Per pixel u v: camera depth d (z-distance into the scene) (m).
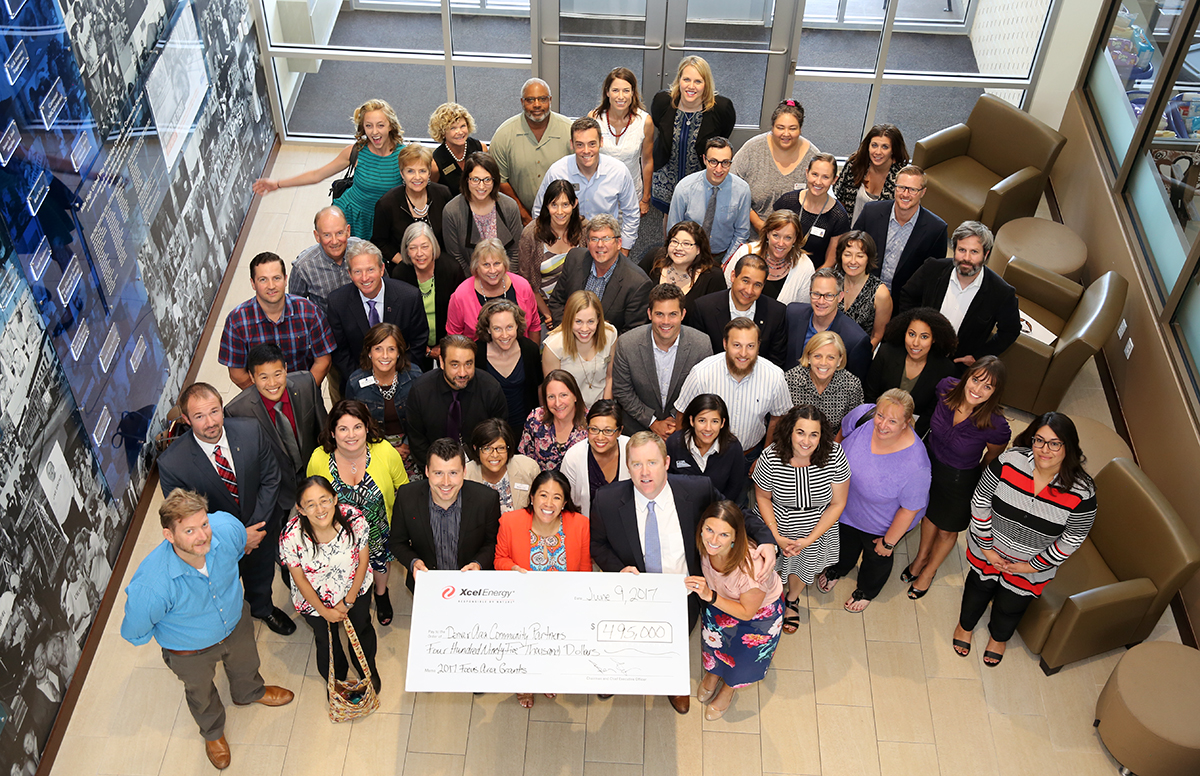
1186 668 4.16
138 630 3.69
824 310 4.84
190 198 6.12
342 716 4.39
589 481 4.22
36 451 4.13
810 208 5.68
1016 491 4.21
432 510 4.05
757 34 7.65
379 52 7.91
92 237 4.67
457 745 4.39
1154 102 6.22
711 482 3.96
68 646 4.45
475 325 5.19
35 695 4.16
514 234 5.85
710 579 3.93
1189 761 4.00
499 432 4.04
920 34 7.75
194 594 3.76
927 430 4.93
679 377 4.81
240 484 4.34
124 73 5.09
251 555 4.54
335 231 5.07
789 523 4.34
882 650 4.82
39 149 4.15
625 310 5.23
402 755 4.35
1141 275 6.01
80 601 4.56
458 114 5.88
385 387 4.79
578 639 3.83
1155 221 6.12
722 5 7.51
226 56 6.95
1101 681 4.69
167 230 5.70
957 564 5.25
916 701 4.61
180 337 5.89
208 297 6.44
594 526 4.03
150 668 4.64
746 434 4.72
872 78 7.90
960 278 5.12
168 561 3.70
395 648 4.76
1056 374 5.62
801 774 4.32
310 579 4.02
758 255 5.02
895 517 4.48
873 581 4.84
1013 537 4.28
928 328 4.56
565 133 6.29
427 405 4.56
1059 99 7.74
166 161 5.70
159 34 5.62
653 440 3.72
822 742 4.44
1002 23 7.65
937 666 4.75
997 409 4.36
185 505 3.56
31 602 4.11
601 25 7.64
